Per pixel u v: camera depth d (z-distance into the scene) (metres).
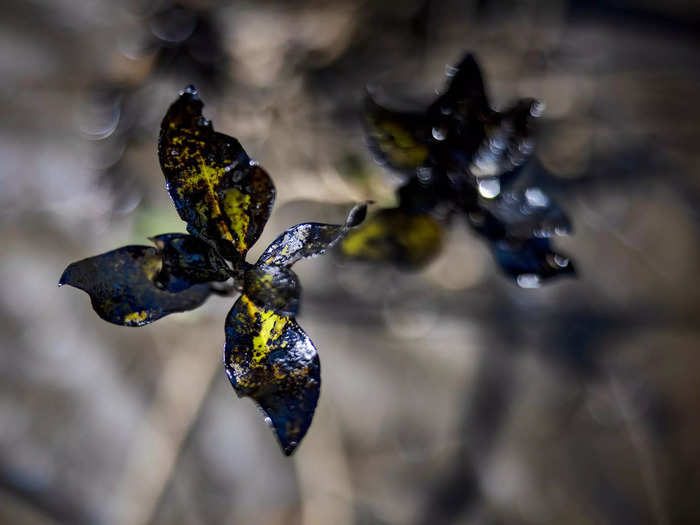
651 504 0.64
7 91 0.77
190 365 0.67
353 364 0.68
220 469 0.64
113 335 0.69
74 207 0.70
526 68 0.84
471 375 0.69
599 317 0.73
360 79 0.73
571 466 0.66
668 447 0.67
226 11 0.73
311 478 0.64
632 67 0.88
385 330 0.70
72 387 0.66
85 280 0.25
